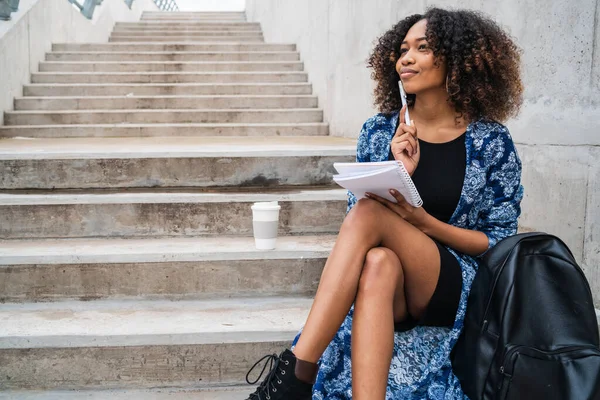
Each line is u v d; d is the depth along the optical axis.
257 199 2.98
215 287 2.64
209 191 3.17
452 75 1.87
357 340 1.60
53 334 2.21
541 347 1.52
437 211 1.92
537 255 1.65
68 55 7.77
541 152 2.58
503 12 2.87
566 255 1.63
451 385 1.75
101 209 2.92
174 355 2.26
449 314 1.79
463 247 1.85
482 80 1.93
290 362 1.63
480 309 1.69
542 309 1.56
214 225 2.98
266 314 2.45
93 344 2.21
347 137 5.63
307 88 7.30
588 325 1.54
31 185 3.18
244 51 8.52
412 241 1.74
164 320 2.37
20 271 2.56
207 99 6.72
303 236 3.00
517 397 1.50
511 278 1.61
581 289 1.58
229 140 5.03
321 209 3.03
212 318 2.39
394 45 2.04
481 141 1.90
